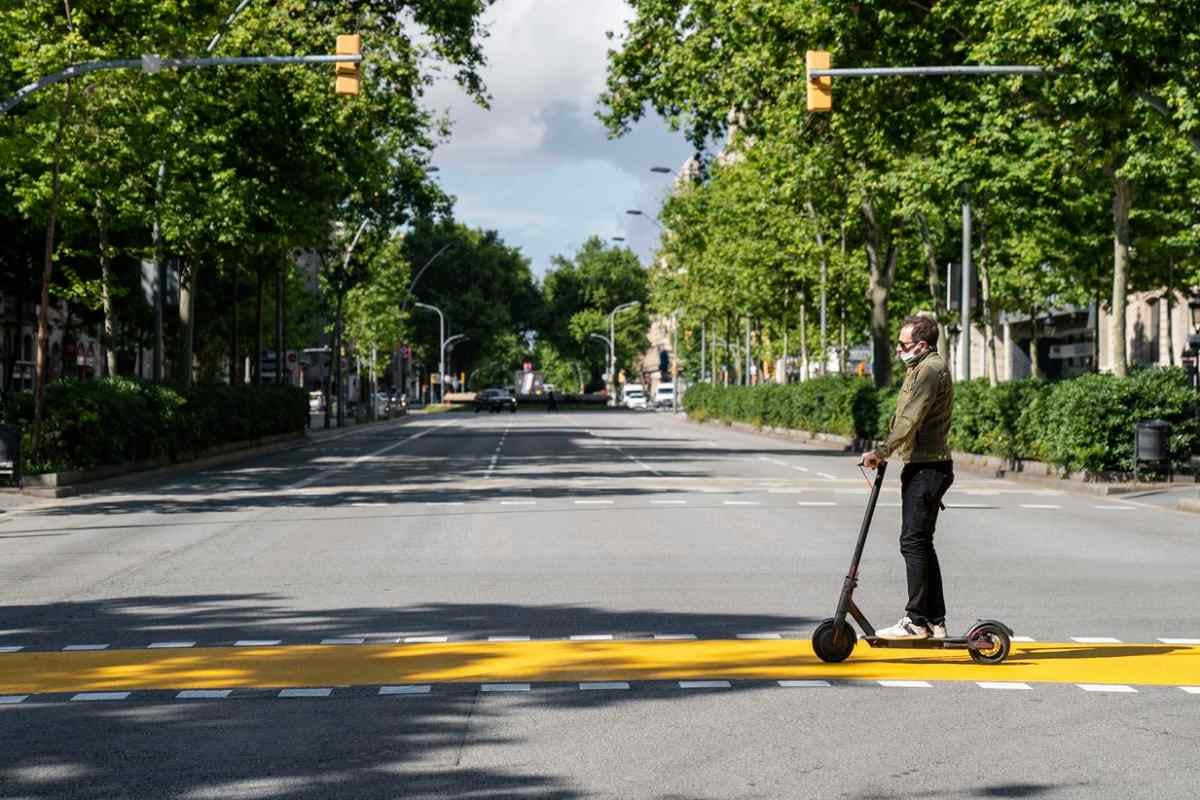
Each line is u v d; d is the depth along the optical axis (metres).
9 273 45.62
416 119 38.91
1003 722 6.89
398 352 101.00
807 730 6.70
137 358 66.88
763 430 60.00
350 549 14.98
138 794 5.64
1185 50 19.98
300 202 37.72
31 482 24.08
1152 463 25.45
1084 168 28.08
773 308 60.94
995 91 26.55
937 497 8.47
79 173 29.52
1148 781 5.81
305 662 8.49
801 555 14.31
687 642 9.16
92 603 11.16
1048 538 16.28
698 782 5.78
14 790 5.72
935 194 31.23
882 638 8.41
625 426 71.38
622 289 153.25
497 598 11.27
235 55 33.81
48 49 26.97
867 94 30.06
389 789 5.68
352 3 37.44
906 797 5.56
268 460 36.06
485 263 130.12
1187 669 8.27
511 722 6.88
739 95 35.28
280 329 51.59
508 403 109.75
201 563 13.83
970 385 33.88
